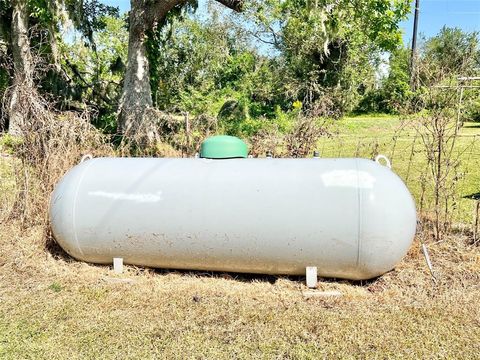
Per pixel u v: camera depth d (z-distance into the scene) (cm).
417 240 458
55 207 402
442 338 299
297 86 2245
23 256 440
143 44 1233
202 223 362
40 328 315
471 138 1404
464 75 670
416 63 561
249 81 2361
